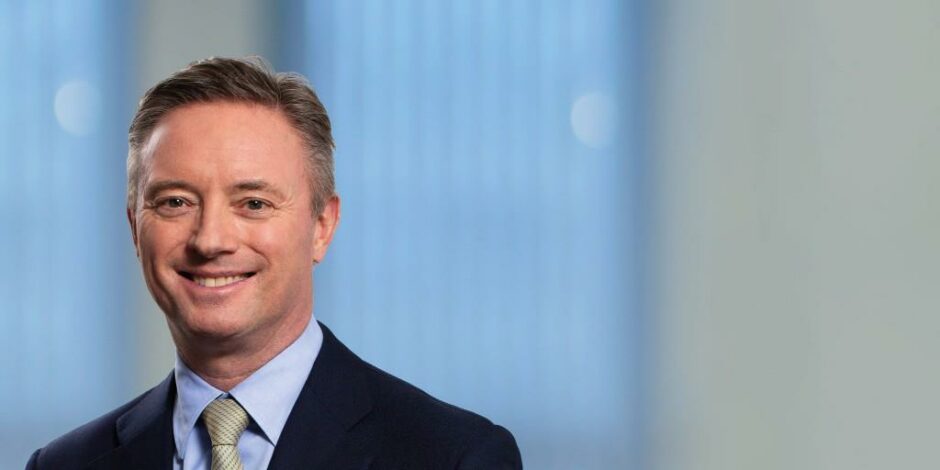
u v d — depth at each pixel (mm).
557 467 7660
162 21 7941
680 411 7566
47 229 8023
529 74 7734
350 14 7848
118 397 7980
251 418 2660
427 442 2637
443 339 7789
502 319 7758
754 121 7570
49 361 7992
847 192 7504
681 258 7613
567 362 7691
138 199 2637
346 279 7848
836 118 7512
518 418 7695
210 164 2529
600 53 7691
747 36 7586
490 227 7777
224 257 2533
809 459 7457
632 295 7652
